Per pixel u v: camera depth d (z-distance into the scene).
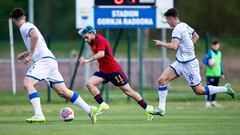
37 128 35.81
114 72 42.69
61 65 88.81
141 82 67.81
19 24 39.09
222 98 71.38
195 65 42.75
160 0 68.12
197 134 32.22
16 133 32.84
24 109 58.94
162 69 76.81
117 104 64.25
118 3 67.38
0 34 112.00
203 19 156.38
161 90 43.09
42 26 110.06
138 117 45.69
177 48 43.78
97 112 41.19
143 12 67.81
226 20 157.38
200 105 63.03
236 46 133.88
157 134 32.22
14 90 77.12
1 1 98.69
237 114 49.06
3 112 54.62
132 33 130.25
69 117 39.97
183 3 157.62
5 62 89.81
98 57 40.91
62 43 132.00
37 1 109.00
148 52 121.56
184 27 42.19
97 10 67.19
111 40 115.69
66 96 39.09
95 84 43.34
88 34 41.28
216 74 64.19
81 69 86.56
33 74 38.69
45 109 57.78
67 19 117.31
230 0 158.00
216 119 42.91
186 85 89.69
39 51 38.91
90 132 33.25
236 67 107.25
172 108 58.25
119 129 35.06
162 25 68.19
